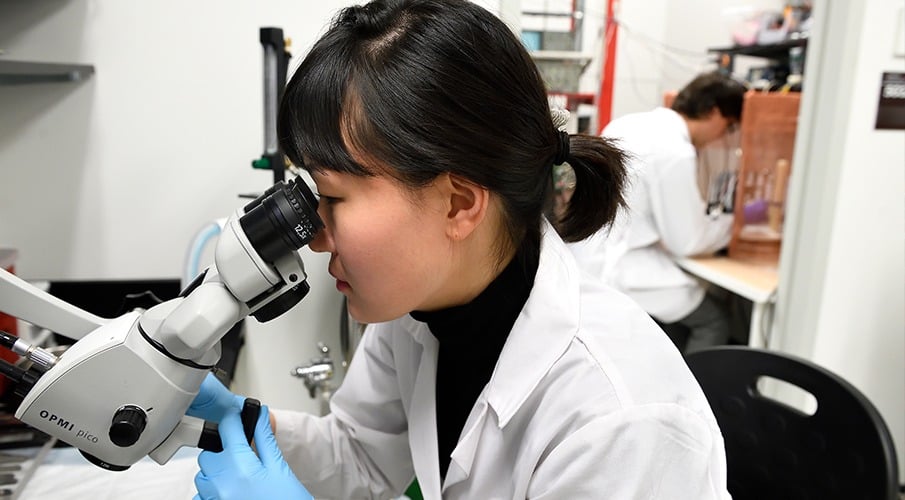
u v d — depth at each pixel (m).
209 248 1.13
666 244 2.21
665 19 3.27
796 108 2.08
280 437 0.81
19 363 0.81
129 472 0.92
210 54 1.40
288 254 0.52
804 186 1.67
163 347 0.52
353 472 0.89
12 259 1.08
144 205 1.45
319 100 0.50
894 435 1.82
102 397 0.51
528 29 2.53
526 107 0.53
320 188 0.53
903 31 1.50
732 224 2.25
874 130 1.57
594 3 2.84
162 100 1.40
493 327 0.67
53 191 1.41
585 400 0.57
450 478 0.68
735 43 2.53
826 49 1.56
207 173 1.45
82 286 1.36
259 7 1.39
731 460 0.99
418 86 0.49
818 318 1.69
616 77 3.28
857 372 1.75
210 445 0.61
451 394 0.75
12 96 1.35
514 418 0.63
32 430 0.97
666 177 2.07
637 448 0.53
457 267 0.59
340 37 0.52
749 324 2.51
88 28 1.35
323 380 1.04
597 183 0.64
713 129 2.26
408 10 0.52
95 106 1.38
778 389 1.75
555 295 0.64
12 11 1.32
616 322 0.63
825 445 0.87
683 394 0.57
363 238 0.51
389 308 0.56
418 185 0.51
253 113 1.44
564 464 0.55
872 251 1.66
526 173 0.55
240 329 1.11
